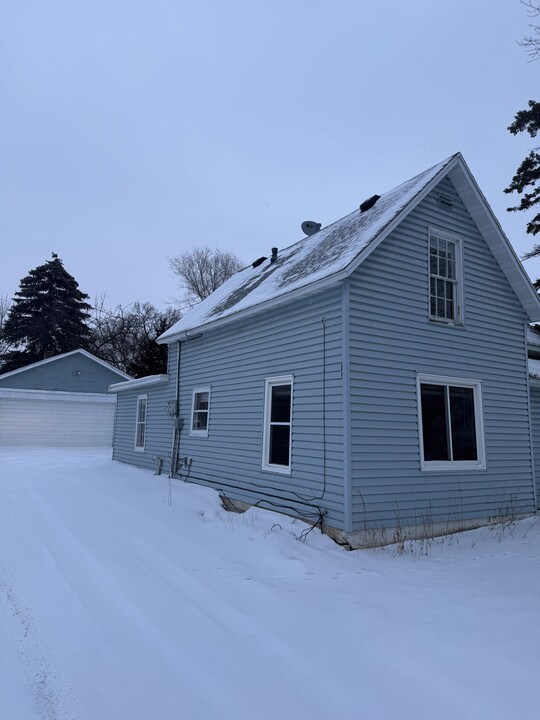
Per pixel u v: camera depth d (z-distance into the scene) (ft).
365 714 9.61
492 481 30.83
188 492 35.88
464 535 27.32
